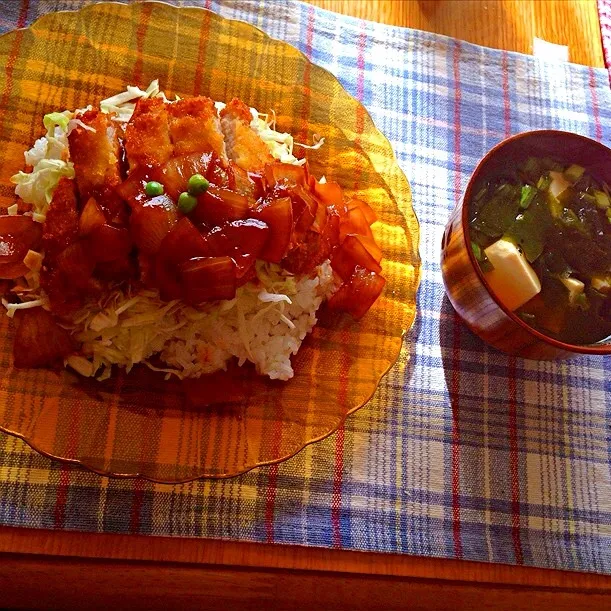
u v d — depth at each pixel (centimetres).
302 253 39
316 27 47
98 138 37
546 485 41
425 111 47
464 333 43
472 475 41
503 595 40
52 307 37
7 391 37
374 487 40
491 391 42
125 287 38
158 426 38
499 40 50
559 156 41
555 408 43
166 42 42
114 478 38
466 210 39
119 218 36
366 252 40
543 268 40
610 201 41
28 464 38
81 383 38
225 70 42
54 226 36
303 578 39
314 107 43
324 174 43
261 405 39
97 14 41
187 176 37
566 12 51
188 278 36
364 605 39
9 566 37
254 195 38
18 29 40
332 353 40
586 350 37
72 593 37
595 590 40
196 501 39
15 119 40
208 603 38
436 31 49
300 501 39
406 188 42
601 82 50
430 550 39
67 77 41
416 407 41
